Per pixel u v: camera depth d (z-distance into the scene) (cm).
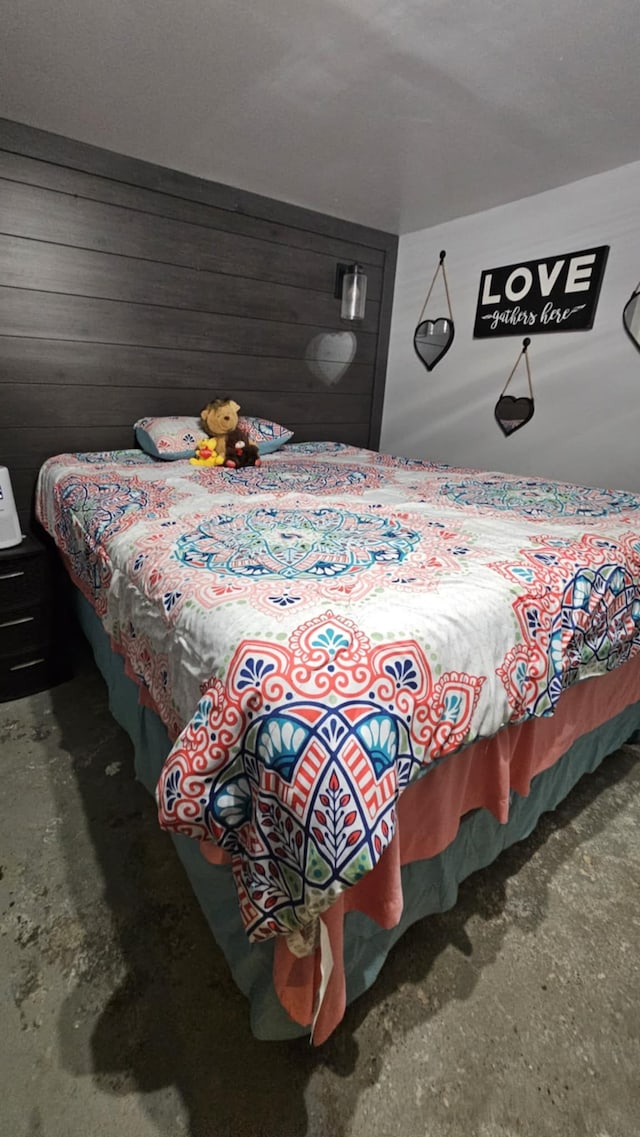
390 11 130
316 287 287
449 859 111
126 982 104
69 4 130
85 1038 94
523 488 199
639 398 223
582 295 232
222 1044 94
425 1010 101
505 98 167
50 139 196
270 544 120
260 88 165
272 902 70
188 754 72
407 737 75
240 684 71
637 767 171
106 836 137
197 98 171
